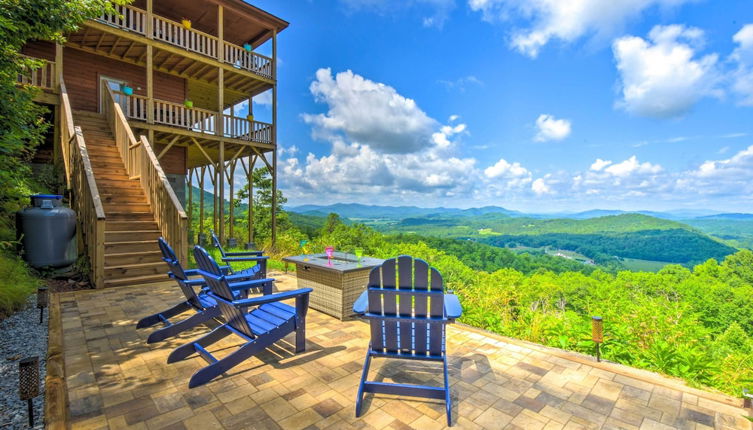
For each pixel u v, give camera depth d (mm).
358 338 3232
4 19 3893
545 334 3699
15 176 5023
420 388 2029
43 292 3451
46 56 9203
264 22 11023
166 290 4938
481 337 3277
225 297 2512
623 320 4066
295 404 2088
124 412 1965
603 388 2330
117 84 10328
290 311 2943
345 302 3770
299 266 4418
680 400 2184
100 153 7363
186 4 10289
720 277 35281
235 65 10648
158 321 3471
